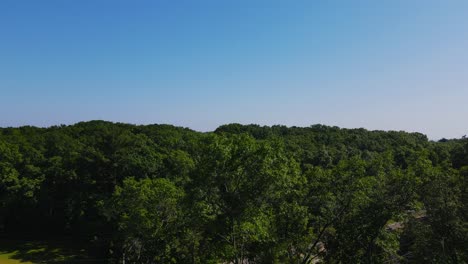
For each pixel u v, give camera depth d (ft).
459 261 88.48
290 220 89.61
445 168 101.40
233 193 79.51
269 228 88.53
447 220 85.46
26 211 194.59
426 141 347.77
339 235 89.97
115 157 186.91
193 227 97.81
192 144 214.07
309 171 95.61
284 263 92.53
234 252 84.94
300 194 91.56
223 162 79.15
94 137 244.22
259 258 94.58
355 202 89.15
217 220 81.97
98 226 175.42
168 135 266.16
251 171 79.56
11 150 201.67
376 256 88.99
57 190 199.41
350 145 307.37
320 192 91.40
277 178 79.00
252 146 80.18
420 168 89.15
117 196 125.08
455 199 87.30
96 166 188.24
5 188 187.32
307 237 93.15
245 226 77.20
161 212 109.81
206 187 81.05
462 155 204.85
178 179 165.58
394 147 287.07
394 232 93.76
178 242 107.86
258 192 79.71
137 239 118.83
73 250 176.45
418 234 88.43
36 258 164.04
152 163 184.34
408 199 88.33
